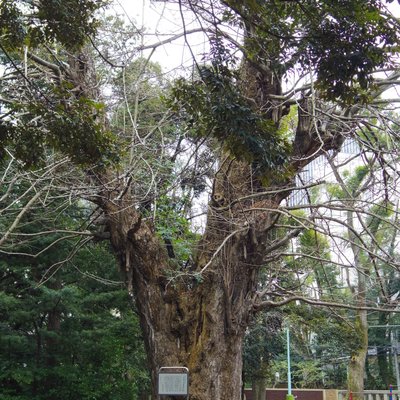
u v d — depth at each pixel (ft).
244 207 33.35
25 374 55.62
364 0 21.56
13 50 25.41
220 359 33.04
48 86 30.60
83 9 24.44
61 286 60.90
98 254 60.03
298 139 34.91
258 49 26.89
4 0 23.29
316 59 23.13
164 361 33.24
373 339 129.49
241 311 34.14
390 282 51.90
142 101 40.01
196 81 26.68
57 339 58.95
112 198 34.30
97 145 25.05
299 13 23.36
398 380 126.82
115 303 61.21
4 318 58.49
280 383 141.79
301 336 88.53
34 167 26.66
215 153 36.70
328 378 139.95
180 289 34.60
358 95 26.99
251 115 22.20
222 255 33.68
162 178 35.94
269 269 43.09
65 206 44.16
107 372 60.75
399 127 38.45
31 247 54.13
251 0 21.45
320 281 59.36
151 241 34.88
